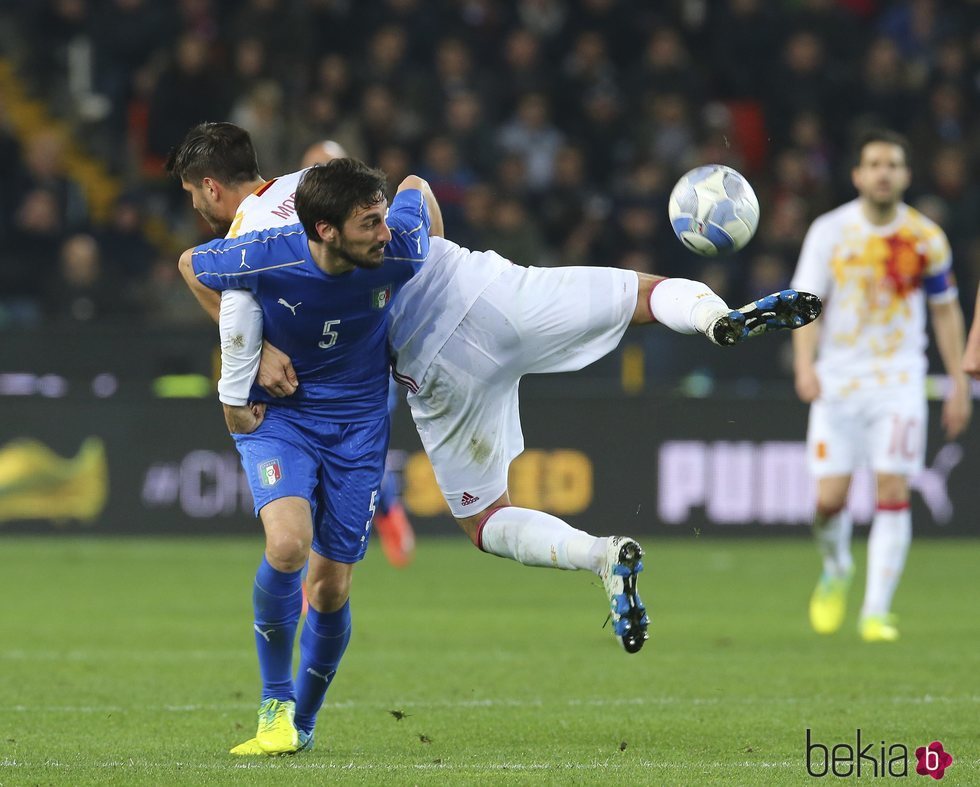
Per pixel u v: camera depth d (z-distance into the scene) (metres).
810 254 34.59
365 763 19.53
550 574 47.41
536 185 66.75
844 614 38.94
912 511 55.41
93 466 52.88
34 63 71.12
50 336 53.12
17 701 25.09
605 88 69.81
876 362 34.25
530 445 53.94
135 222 62.22
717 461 54.72
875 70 71.00
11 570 45.75
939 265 34.38
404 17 69.31
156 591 41.47
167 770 18.91
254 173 21.25
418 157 65.50
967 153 69.38
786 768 19.25
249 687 26.75
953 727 22.47
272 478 19.98
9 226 61.97
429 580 45.59
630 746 21.03
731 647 32.09
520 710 24.23
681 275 64.25
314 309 19.84
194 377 53.75
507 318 20.77
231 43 65.75
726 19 71.56
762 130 70.56
